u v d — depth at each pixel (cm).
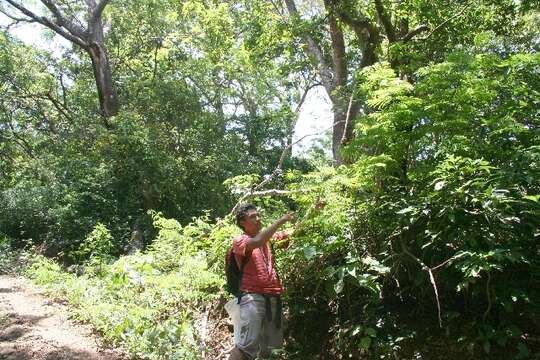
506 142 461
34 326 573
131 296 604
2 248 1107
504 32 946
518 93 480
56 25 1791
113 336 535
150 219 1370
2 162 1934
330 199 483
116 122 1577
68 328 577
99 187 1406
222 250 603
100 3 1844
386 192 493
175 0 1806
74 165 1471
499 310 416
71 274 873
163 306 596
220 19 1566
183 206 1538
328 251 479
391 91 493
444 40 895
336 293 463
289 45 1364
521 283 405
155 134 1623
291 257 504
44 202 1321
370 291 470
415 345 434
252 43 1398
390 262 467
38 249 1223
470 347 403
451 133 477
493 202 382
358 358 446
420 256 453
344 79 1345
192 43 2052
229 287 457
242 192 675
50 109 2195
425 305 457
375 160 477
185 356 474
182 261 646
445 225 422
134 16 2128
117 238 1312
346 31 1507
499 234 407
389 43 840
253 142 2106
